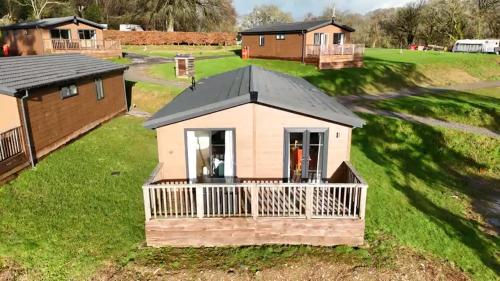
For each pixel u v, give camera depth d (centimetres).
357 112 2408
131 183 1469
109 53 4072
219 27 7300
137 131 2127
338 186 1045
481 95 3091
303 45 3666
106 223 1184
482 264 1122
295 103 1157
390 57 4516
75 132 1942
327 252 1062
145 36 5872
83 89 2017
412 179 1683
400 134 2112
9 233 1102
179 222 1060
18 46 4019
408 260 1084
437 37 6838
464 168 1875
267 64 3656
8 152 1411
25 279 962
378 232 1209
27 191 1346
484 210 1463
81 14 6925
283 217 1070
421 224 1285
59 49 3841
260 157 1195
